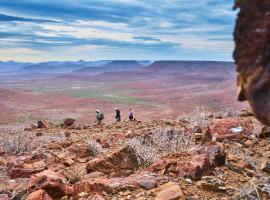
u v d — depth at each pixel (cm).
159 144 833
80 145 906
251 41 163
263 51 158
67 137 1307
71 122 2016
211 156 584
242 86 170
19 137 1127
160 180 522
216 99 6147
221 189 469
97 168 670
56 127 1880
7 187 630
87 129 1606
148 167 620
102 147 987
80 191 534
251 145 757
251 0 167
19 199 559
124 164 669
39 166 759
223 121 873
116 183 512
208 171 548
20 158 849
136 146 727
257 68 159
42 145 1089
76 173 683
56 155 863
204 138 857
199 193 470
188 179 516
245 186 447
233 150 728
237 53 171
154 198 461
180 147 781
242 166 580
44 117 5941
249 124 882
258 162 617
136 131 1222
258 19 162
